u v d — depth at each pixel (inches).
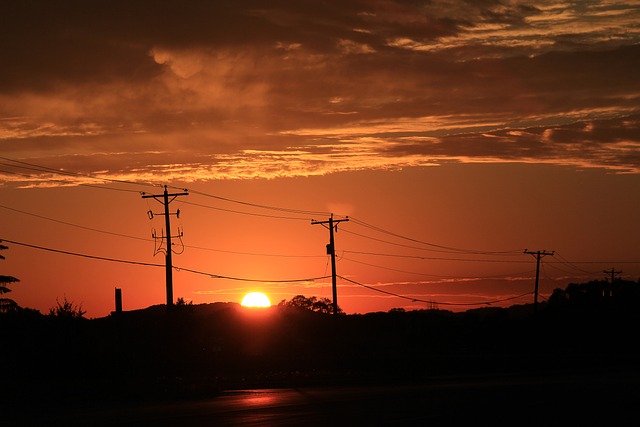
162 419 1729.8
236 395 2536.9
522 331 7091.5
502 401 2167.8
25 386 2723.9
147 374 3560.5
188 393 2605.8
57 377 3225.9
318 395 2459.4
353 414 1825.8
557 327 7057.1
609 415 1811.0
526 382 3061.0
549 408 1971.0
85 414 1900.8
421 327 7357.3
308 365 4439.0
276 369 4215.1
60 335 3363.7
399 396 2377.0
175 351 3951.8
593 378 3329.2
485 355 5757.9
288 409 1957.4
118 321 3983.8
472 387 2787.9
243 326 5546.3
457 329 7342.5
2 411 2025.1
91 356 3405.5
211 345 4522.6
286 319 5910.4
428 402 2146.9
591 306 7628.0
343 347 5570.9
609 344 6820.9
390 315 7568.9
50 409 2082.9
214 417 1765.5
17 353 3253.0
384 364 4537.4
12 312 3513.8
